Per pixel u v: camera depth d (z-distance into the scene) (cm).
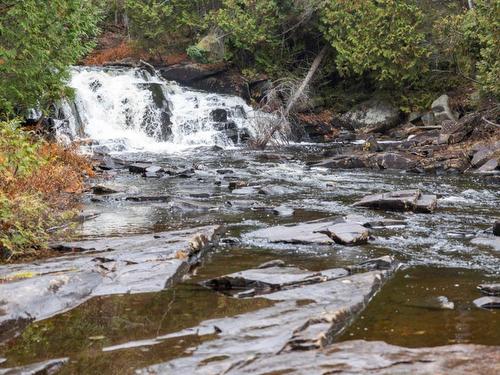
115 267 623
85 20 1515
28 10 1305
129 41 3164
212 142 2400
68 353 414
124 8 3177
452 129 2103
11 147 814
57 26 1426
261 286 574
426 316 493
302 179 1488
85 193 1175
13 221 726
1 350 423
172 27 3072
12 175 799
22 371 380
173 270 613
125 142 2195
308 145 2403
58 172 1157
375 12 2489
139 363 393
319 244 780
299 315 475
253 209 1048
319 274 604
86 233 833
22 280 534
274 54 2909
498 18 1953
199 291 562
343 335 449
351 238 789
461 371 358
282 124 2467
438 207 1093
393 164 1716
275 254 727
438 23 2361
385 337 444
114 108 2330
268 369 370
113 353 412
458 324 472
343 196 1224
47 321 480
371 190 1314
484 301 523
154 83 2467
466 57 2383
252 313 487
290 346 410
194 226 898
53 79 1480
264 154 1983
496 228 838
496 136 1903
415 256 727
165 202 1113
